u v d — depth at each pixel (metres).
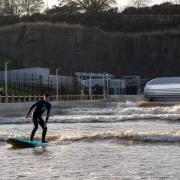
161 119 52.72
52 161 22.92
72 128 42.06
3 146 28.83
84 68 186.75
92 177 19.02
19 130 40.28
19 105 71.44
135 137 30.89
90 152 25.62
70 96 104.56
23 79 111.19
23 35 188.50
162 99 102.69
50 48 187.62
